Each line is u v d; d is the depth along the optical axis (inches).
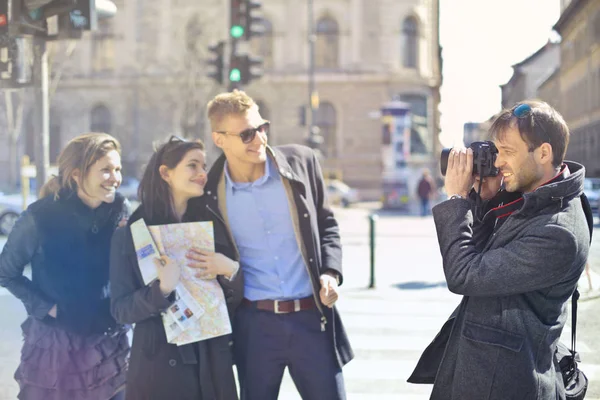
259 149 128.9
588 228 93.7
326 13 1568.7
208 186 132.5
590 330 190.2
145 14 1539.1
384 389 208.7
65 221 134.2
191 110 1385.3
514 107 95.9
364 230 745.6
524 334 92.1
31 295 132.6
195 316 122.8
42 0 203.9
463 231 96.0
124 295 124.8
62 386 133.0
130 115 1544.0
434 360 104.9
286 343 129.1
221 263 125.5
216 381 124.9
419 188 1007.6
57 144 1568.7
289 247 131.8
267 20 1577.3
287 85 1573.6
